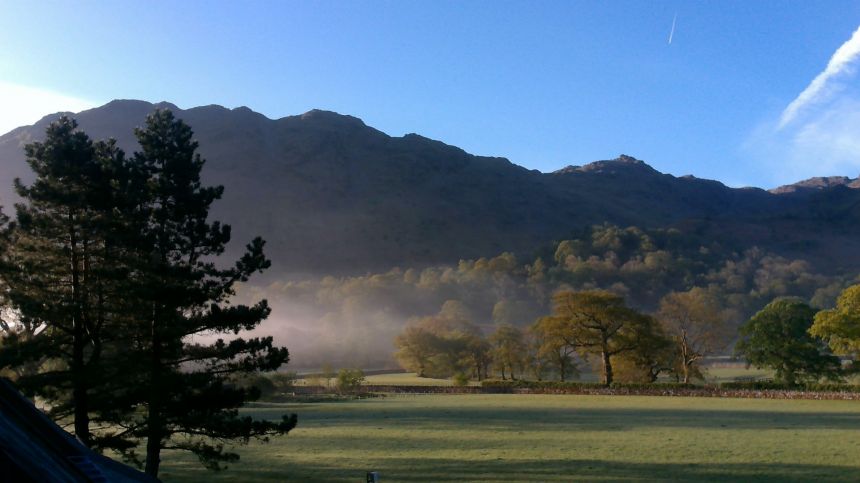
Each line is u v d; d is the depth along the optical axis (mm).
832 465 31984
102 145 27844
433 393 97938
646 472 31188
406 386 101125
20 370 29000
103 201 24938
